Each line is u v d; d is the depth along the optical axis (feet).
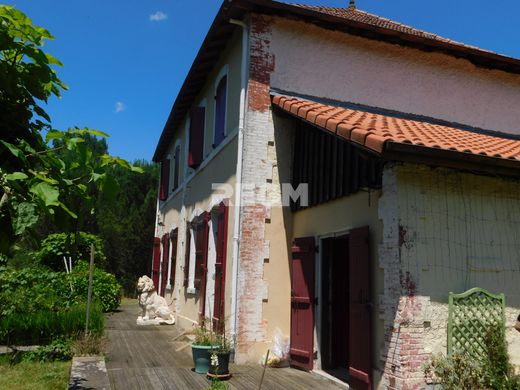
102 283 56.75
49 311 31.81
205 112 40.91
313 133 26.89
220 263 30.89
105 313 56.03
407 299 17.92
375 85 31.86
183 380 22.26
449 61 34.40
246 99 28.66
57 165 9.57
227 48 34.19
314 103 28.30
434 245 18.74
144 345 32.50
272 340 27.04
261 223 27.86
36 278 38.04
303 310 26.09
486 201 20.06
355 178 21.97
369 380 19.34
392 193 18.80
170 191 58.70
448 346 18.12
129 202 113.70
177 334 38.09
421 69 33.53
